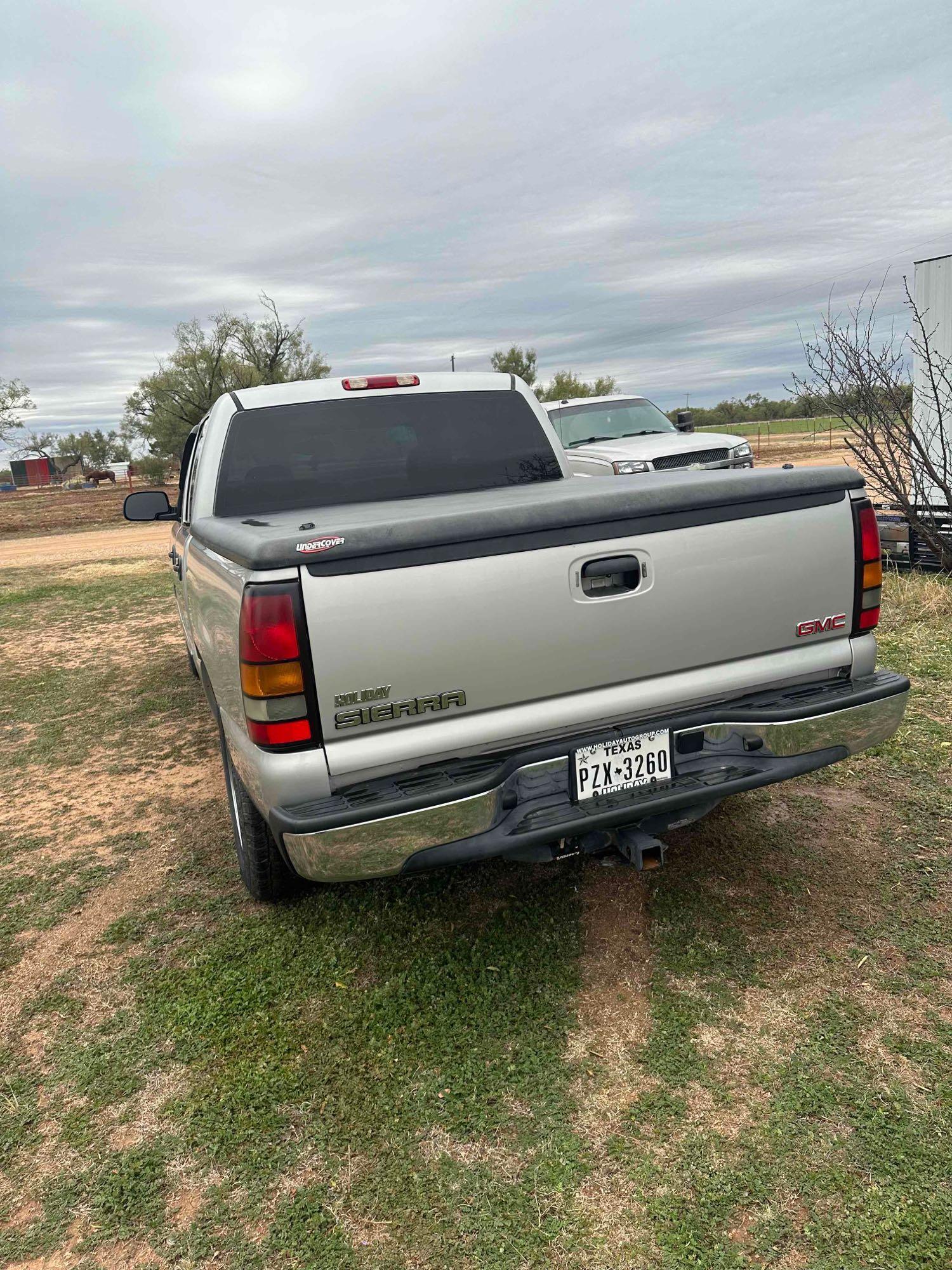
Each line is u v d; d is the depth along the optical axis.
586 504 2.49
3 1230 2.08
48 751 5.68
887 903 3.12
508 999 2.77
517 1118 2.30
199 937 3.28
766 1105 2.28
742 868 3.42
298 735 2.30
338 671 2.29
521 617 2.45
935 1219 1.93
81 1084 2.54
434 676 2.38
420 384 4.04
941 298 8.23
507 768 2.48
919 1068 2.36
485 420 4.13
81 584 13.77
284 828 2.30
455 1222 2.02
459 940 3.11
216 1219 2.07
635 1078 2.40
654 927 3.09
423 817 2.36
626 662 2.61
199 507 3.70
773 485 2.73
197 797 4.72
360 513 2.98
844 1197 2.00
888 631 6.38
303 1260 1.95
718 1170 2.10
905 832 3.61
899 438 7.53
